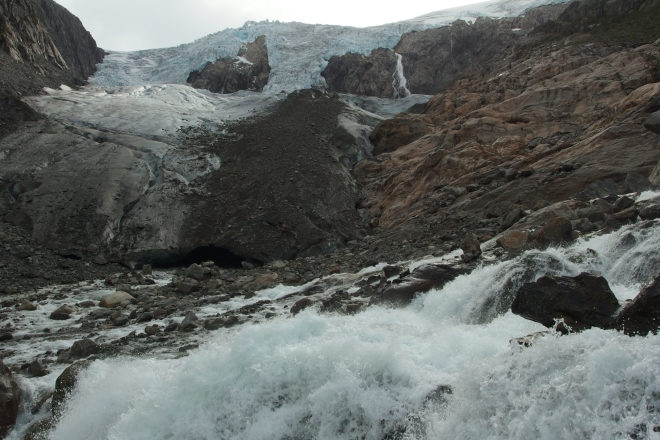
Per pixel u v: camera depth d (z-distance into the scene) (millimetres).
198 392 6559
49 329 12062
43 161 27516
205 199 26375
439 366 6133
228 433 6250
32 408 7449
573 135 22984
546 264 8344
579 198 14211
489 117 27656
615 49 32156
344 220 25578
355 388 5992
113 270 21656
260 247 22969
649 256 7828
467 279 9344
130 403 6797
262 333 7195
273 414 6211
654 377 4137
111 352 9336
